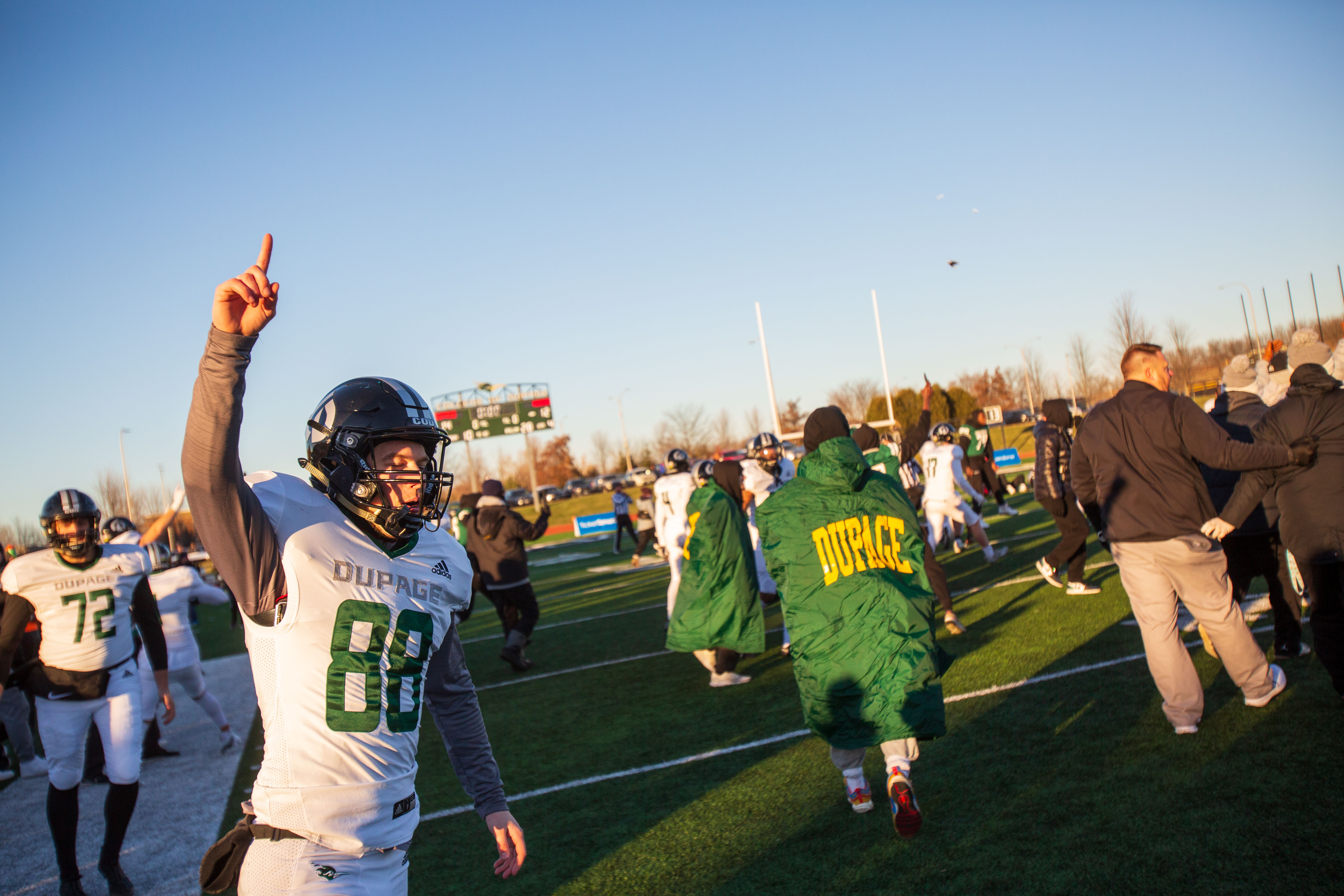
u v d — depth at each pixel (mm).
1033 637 6797
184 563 7957
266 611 1995
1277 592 5328
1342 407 4230
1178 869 3197
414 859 4340
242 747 7227
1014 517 16344
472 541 8641
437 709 2473
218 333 1732
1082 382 44406
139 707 4551
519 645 8469
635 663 8281
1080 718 4844
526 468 73625
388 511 2158
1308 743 4051
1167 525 4230
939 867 3488
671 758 5332
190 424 1772
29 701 7234
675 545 8953
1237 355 6508
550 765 5535
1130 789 3893
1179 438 4176
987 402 58062
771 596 8750
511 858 2467
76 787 4367
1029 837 3613
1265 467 4023
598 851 4141
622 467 66375
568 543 30078
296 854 1968
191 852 4859
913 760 3742
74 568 4387
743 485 8352
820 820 4113
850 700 3764
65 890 4297
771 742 5332
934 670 3713
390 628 2111
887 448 6855
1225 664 4465
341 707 2012
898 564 3953
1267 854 3197
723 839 4066
